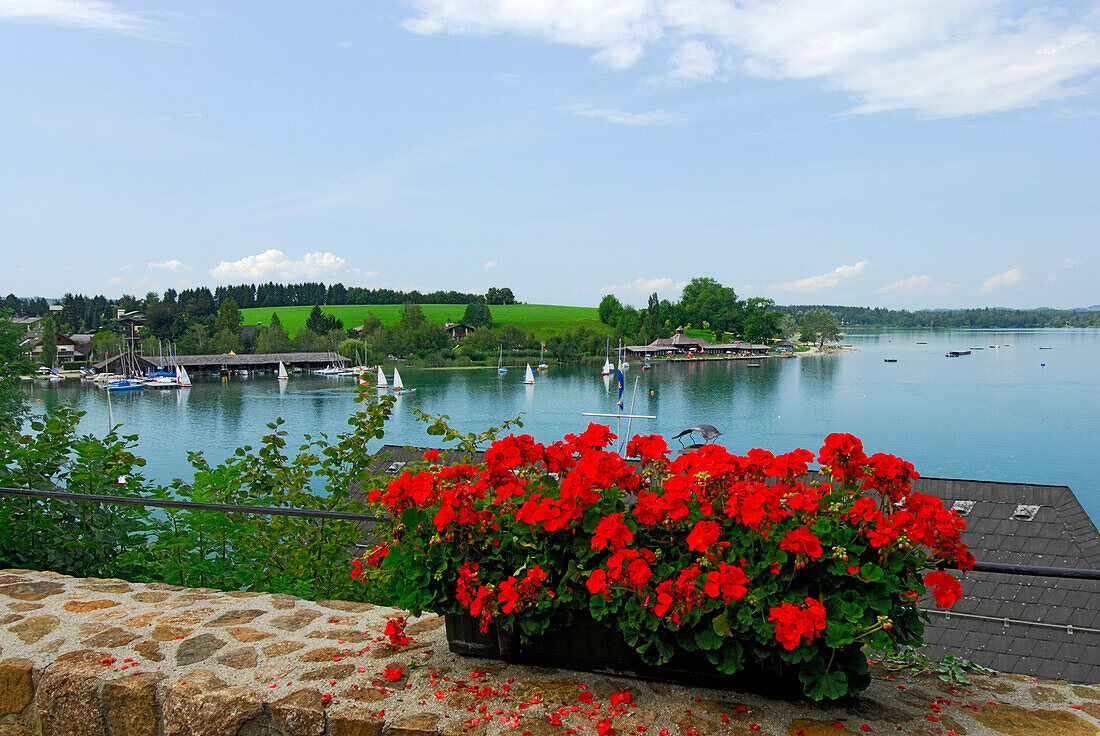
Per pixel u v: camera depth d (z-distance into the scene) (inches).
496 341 5280.5
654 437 120.3
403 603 117.2
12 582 165.3
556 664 117.3
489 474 119.0
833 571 96.8
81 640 128.2
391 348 5123.0
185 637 130.0
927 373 4205.2
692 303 7214.6
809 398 2979.8
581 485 106.0
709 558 100.3
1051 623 424.5
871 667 123.6
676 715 102.3
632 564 100.9
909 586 99.9
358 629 135.8
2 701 117.6
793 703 106.0
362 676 113.5
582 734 97.3
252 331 5738.2
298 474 217.6
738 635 100.3
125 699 109.4
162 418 2495.1
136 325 6082.7
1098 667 397.1
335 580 199.8
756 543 102.4
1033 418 2364.7
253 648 125.0
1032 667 406.3
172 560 199.5
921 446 1907.0
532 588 106.5
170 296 7180.1
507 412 2534.5
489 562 115.6
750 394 3142.2
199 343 5206.7
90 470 207.3
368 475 218.4
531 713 102.6
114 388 3681.1
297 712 102.3
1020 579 455.5
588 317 7135.8
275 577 200.1
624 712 102.9
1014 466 1663.4
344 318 6466.5
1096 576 107.3
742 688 108.6
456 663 119.1
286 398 3184.1
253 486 214.4
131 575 211.0
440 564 115.2
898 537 96.4
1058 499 506.6
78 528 206.1
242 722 104.6
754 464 107.8
